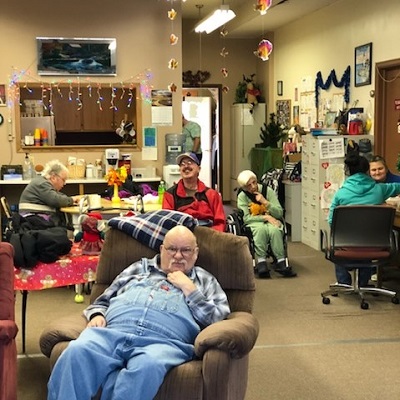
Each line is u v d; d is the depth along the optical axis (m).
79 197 5.69
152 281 2.89
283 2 7.72
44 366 3.73
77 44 7.06
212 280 2.93
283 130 9.73
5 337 2.55
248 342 2.48
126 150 7.25
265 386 3.38
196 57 10.65
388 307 4.86
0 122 6.98
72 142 8.38
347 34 7.45
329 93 8.03
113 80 7.20
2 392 2.55
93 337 2.54
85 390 2.41
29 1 6.92
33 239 3.55
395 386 3.37
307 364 3.70
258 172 9.93
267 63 10.27
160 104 7.29
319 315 4.67
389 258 4.75
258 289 5.46
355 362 3.72
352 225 4.71
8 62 6.95
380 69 6.75
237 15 9.60
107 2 7.09
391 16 6.46
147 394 2.38
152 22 7.20
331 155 6.88
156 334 2.65
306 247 7.29
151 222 3.15
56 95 7.95
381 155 6.85
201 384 2.42
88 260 3.62
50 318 4.66
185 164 4.54
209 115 10.78
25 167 6.91
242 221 5.86
